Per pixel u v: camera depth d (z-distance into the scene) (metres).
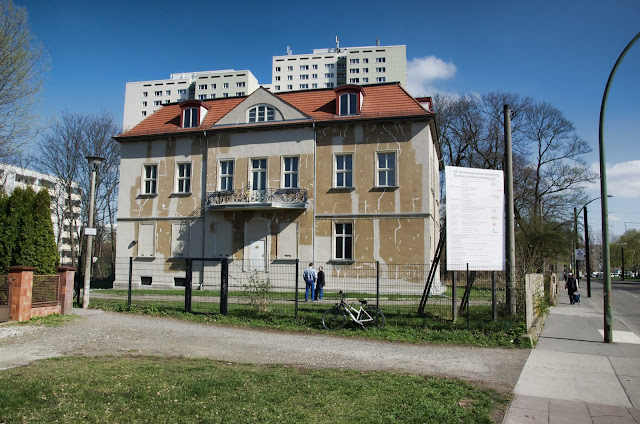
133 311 14.75
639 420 5.95
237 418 5.31
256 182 26.06
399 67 100.06
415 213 23.38
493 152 41.28
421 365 8.80
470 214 12.96
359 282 23.56
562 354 10.00
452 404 6.16
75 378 6.67
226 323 13.05
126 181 28.03
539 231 30.84
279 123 25.41
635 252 91.06
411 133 23.89
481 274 14.12
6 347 9.39
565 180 41.41
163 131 27.75
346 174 24.69
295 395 6.26
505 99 40.97
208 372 7.38
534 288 14.44
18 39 17.70
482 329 11.80
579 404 6.57
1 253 14.92
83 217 39.47
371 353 9.79
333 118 24.70
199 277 25.97
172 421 5.20
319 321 12.91
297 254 24.59
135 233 27.45
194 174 26.95
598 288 48.56
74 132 38.81
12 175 36.28
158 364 8.00
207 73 104.12
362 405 5.95
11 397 5.64
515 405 6.48
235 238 25.61
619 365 8.98
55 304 13.59
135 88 111.31
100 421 5.15
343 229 24.31
